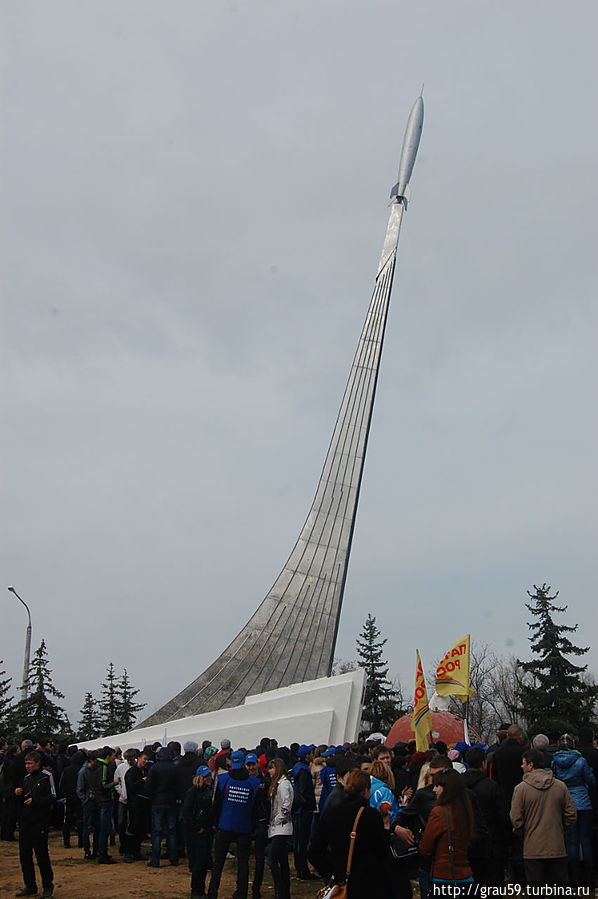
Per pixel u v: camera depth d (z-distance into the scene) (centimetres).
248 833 1020
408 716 2175
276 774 1055
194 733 2444
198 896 1098
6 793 1806
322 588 2938
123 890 1171
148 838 1850
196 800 1095
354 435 3158
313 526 3056
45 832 1140
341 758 814
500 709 5669
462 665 1936
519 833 860
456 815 700
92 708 5566
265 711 2447
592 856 1066
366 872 645
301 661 2830
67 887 1202
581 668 3778
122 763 1551
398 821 789
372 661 4900
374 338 3300
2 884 1235
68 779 1695
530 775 867
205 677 2862
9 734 4250
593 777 1074
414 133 3712
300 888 1205
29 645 3294
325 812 682
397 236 3488
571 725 3609
